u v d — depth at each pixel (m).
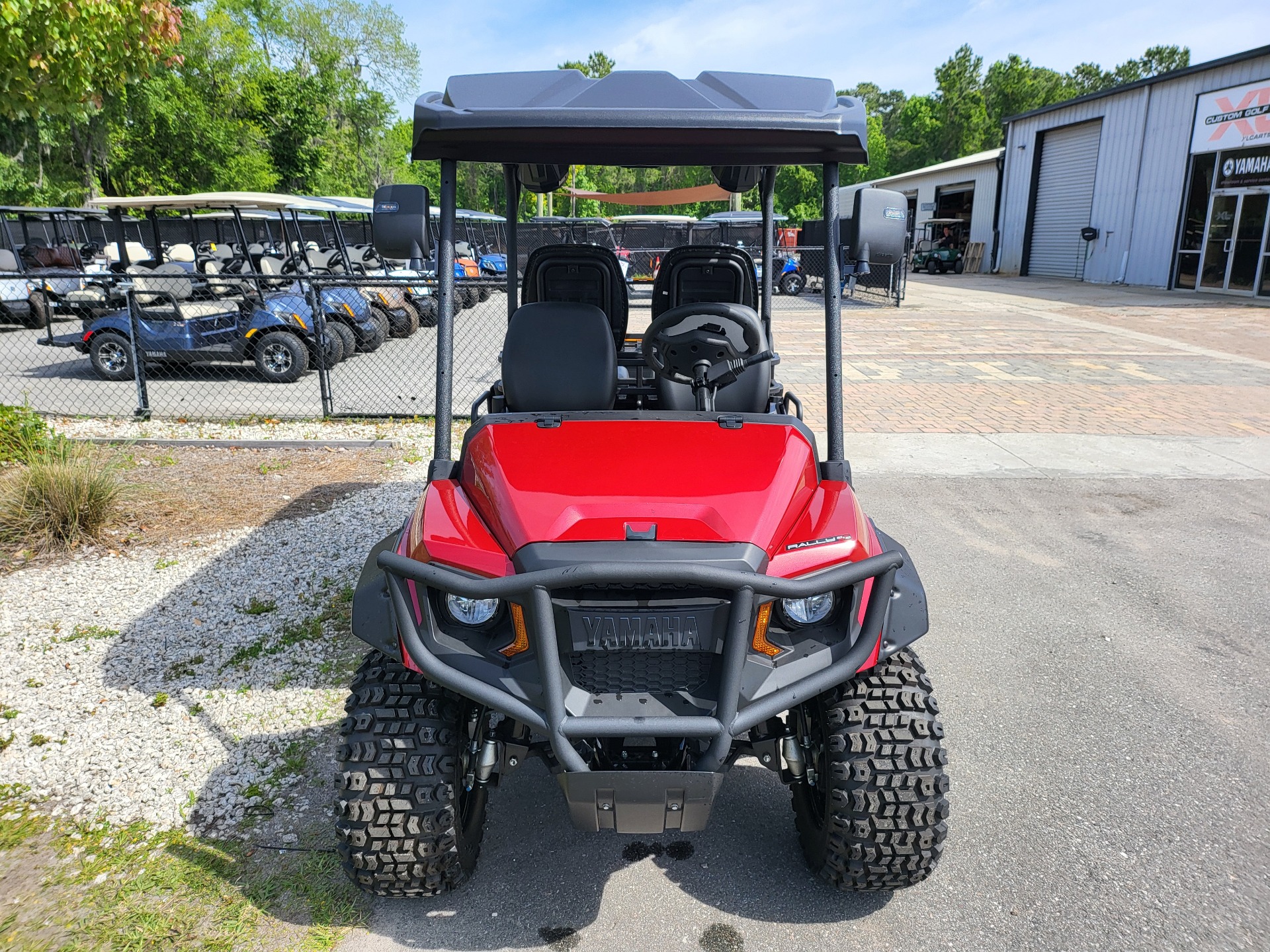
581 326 2.83
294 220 14.17
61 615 4.06
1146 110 22.52
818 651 2.10
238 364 9.84
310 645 3.81
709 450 2.44
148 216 11.42
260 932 2.31
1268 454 7.05
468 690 1.99
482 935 2.33
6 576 4.46
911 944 2.29
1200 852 2.64
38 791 2.87
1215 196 20.36
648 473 2.30
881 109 102.38
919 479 6.44
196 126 34.06
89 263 15.15
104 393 9.20
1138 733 3.29
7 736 3.15
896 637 2.20
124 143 33.34
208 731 3.20
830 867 2.33
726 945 2.29
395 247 2.44
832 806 2.21
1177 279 21.86
